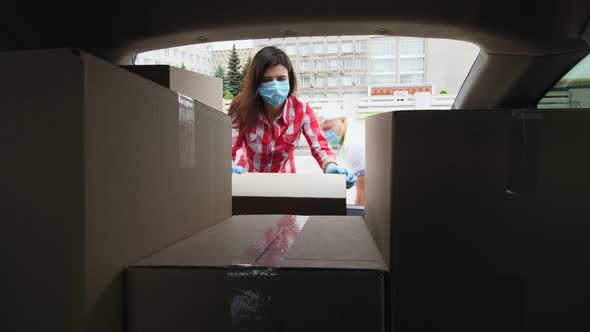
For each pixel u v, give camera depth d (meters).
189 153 0.58
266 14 1.00
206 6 0.95
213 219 0.68
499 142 0.47
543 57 1.23
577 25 1.04
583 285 0.47
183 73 1.00
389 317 0.39
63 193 0.34
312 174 1.25
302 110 1.65
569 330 0.47
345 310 0.38
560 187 0.47
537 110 0.47
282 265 0.40
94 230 0.35
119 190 0.39
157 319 0.40
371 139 0.66
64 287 0.34
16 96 0.35
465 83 1.51
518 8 0.98
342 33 1.14
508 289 0.48
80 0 0.87
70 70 0.34
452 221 0.48
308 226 0.64
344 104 2.83
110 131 0.38
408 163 0.48
